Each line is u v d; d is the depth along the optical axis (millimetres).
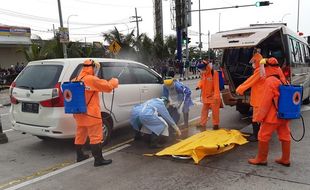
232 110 11711
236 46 8406
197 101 14531
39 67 7340
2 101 19000
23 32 36844
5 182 5605
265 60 5727
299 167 5844
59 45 26125
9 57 36188
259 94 6902
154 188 5117
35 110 7043
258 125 7453
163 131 7176
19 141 8188
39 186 5383
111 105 7531
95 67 6258
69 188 5250
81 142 6441
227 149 6785
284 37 9062
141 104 7656
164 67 34438
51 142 7996
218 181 5293
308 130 8641
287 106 5480
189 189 5039
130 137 8172
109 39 35562
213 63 9383
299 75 10516
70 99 5953
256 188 4992
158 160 6379
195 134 8109
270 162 6117
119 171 5887
